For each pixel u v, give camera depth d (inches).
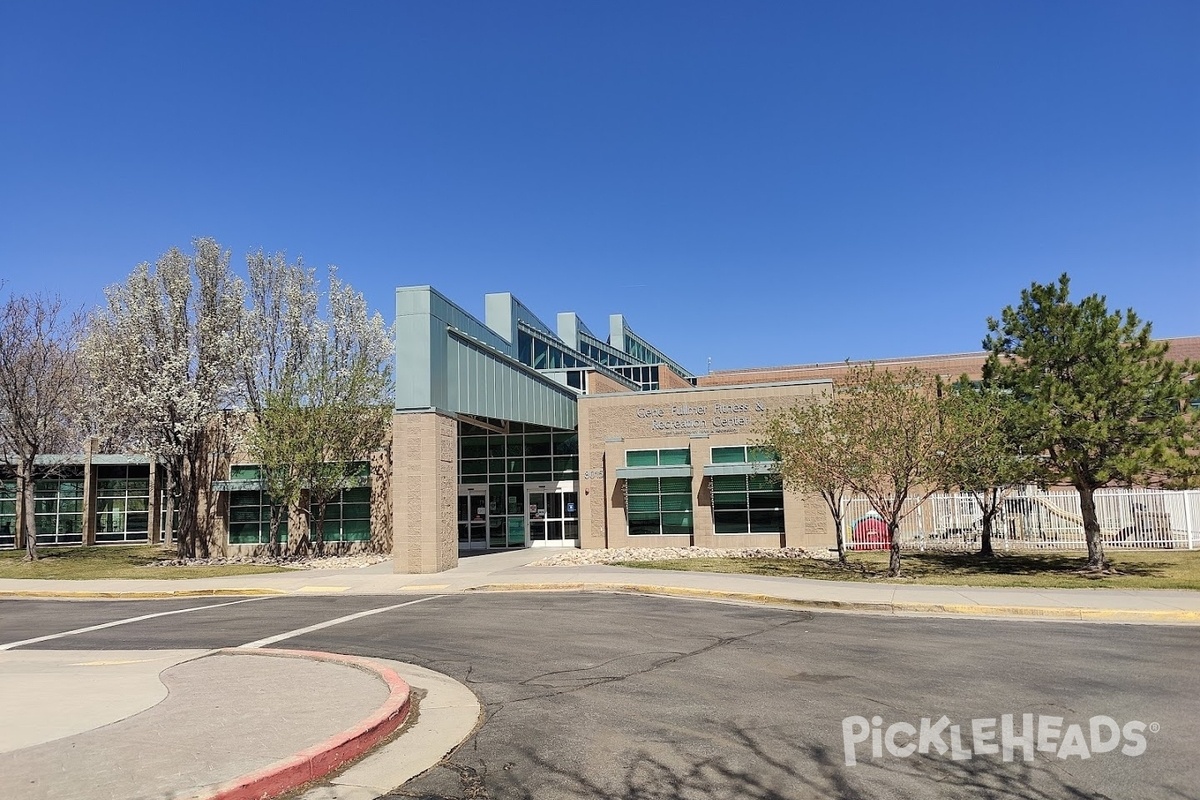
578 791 226.5
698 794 222.4
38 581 936.3
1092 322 783.1
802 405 1074.7
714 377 2247.8
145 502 1750.7
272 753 247.3
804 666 389.7
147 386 1240.8
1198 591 659.4
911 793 221.0
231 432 1326.3
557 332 2033.7
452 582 822.5
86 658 469.1
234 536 1333.7
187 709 308.5
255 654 437.7
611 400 1273.4
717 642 460.8
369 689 340.8
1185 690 335.9
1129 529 1031.0
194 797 211.5
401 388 943.0
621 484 1246.9
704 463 1210.0
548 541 1365.7
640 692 339.9
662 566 924.0
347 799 224.7
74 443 1734.7
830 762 246.8
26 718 296.5
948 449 773.9
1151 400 761.0
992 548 1055.0
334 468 1226.6
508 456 1395.2
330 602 719.1
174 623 609.6
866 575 812.6
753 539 1179.3
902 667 385.1
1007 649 432.8
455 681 374.6
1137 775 233.8
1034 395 789.2
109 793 214.2
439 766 251.0
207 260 1295.5
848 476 820.6
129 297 1246.9
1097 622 542.0
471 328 1116.5
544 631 511.5
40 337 1254.9
